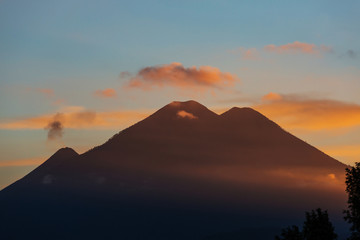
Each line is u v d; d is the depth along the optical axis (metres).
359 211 113.25
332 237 114.00
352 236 113.81
